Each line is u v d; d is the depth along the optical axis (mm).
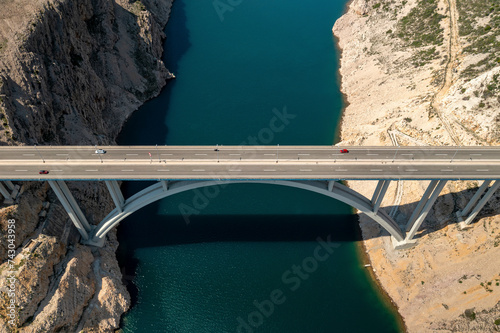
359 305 82062
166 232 93625
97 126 109312
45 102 90562
